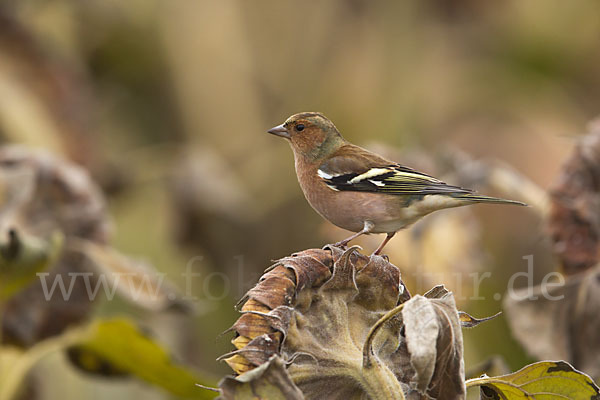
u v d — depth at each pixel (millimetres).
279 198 13055
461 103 14516
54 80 11094
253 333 4410
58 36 13297
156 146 13938
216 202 12234
